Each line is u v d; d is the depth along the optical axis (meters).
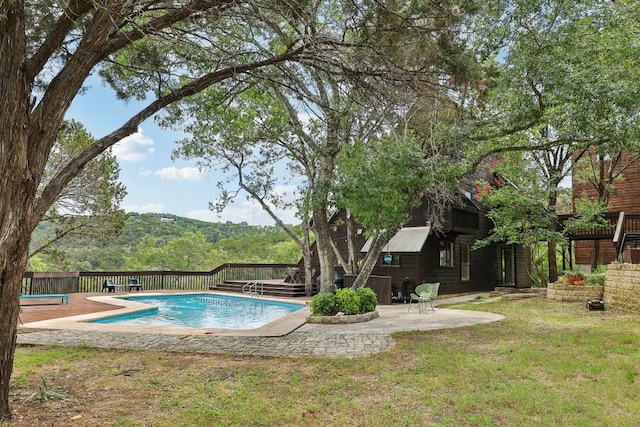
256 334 8.68
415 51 5.72
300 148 16.09
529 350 6.88
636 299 10.73
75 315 11.91
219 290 22.30
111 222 17.95
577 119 9.27
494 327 9.45
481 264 21.36
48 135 4.27
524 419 4.07
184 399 4.69
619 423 3.95
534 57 9.30
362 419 4.12
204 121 15.13
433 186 11.38
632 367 5.78
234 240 48.44
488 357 6.56
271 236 47.50
